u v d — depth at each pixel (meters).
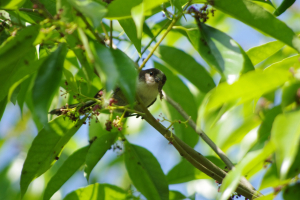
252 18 5.70
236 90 4.34
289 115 3.98
